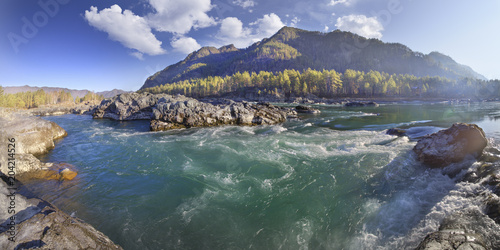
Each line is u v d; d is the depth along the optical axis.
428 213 6.50
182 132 22.41
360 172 10.06
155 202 8.39
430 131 16.88
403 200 7.52
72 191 9.27
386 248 5.60
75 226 5.80
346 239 6.17
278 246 6.07
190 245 6.18
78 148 16.55
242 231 6.69
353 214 7.16
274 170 10.95
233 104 29.58
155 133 22.39
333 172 10.33
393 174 9.52
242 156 13.25
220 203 8.21
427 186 8.34
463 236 4.92
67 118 43.06
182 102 26.84
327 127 23.36
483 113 33.06
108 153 15.03
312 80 114.94
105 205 8.23
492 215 5.47
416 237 5.65
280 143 16.03
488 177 7.19
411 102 88.88
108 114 41.50
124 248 6.08
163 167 12.02
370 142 14.89
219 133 21.11
